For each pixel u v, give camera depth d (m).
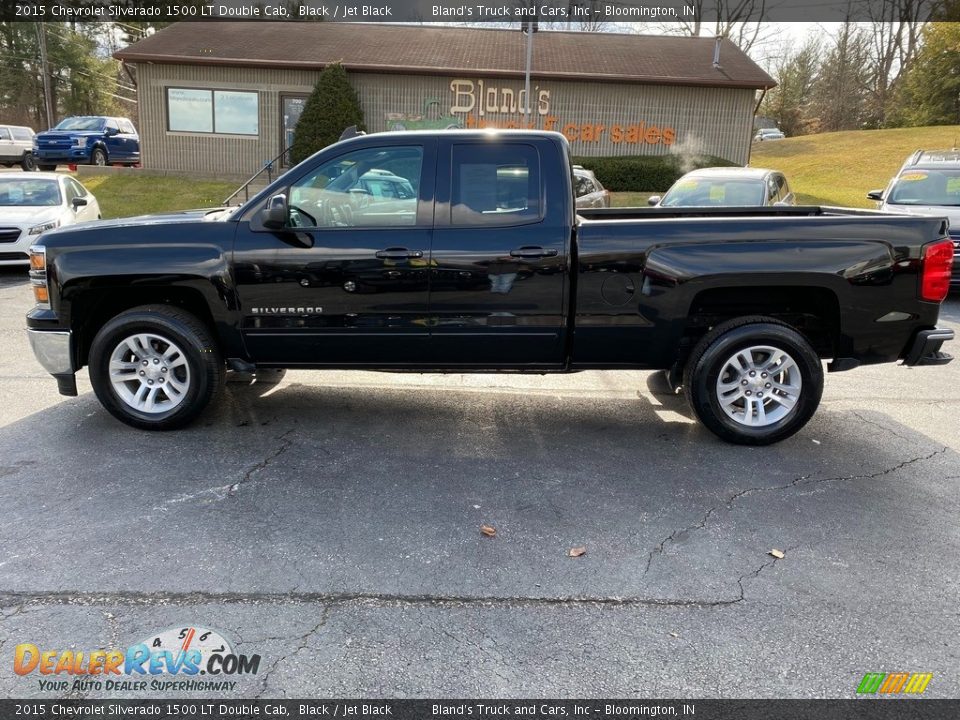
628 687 2.55
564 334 4.70
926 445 4.88
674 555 3.42
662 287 4.54
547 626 2.88
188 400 4.84
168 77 22.31
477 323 4.67
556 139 4.62
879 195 12.38
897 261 4.52
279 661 2.66
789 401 4.74
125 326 4.74
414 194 4.62
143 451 4.57
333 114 20.88
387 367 4.87
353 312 4.67
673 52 25.17
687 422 5.30
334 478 4.22
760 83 22.53
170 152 22.92
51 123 42.81
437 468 4.40
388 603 3.01
